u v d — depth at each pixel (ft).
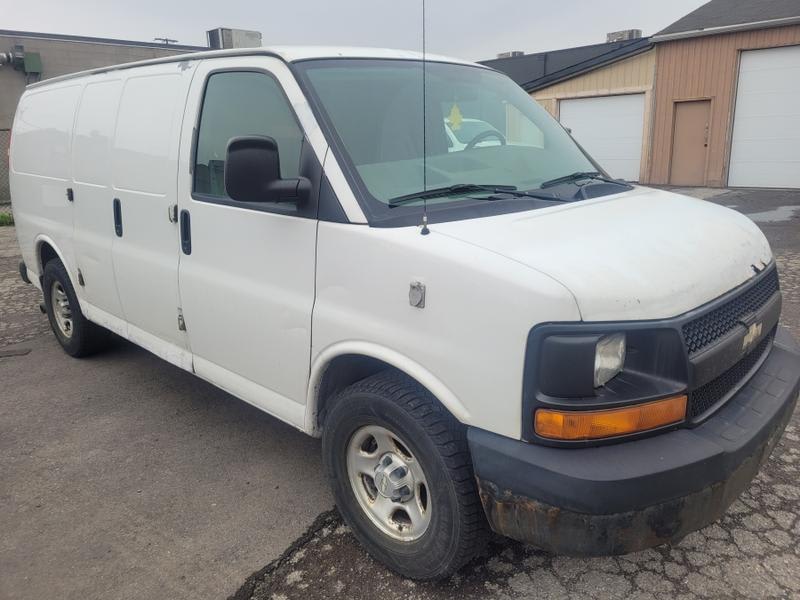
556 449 6.95
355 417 8.77
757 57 54.39
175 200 11.61
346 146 9.11
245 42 15.25
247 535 10.07
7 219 46.21
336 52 10.43
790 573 8.81
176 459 12.39
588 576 8.89
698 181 59.93
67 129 15.38
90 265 14.87
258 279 10.12
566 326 6.72
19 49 61.46
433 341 7.70
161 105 12.12
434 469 7.91
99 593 8.91
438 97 10.84
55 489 11.47
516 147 11.42
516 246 7.50
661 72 59.52
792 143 54.29
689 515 7.10
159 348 13.02
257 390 10.69
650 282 7.22
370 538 9.13
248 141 8.54
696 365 7.17
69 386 16.03
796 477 10.91
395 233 8.16
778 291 9.88
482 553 9.36
